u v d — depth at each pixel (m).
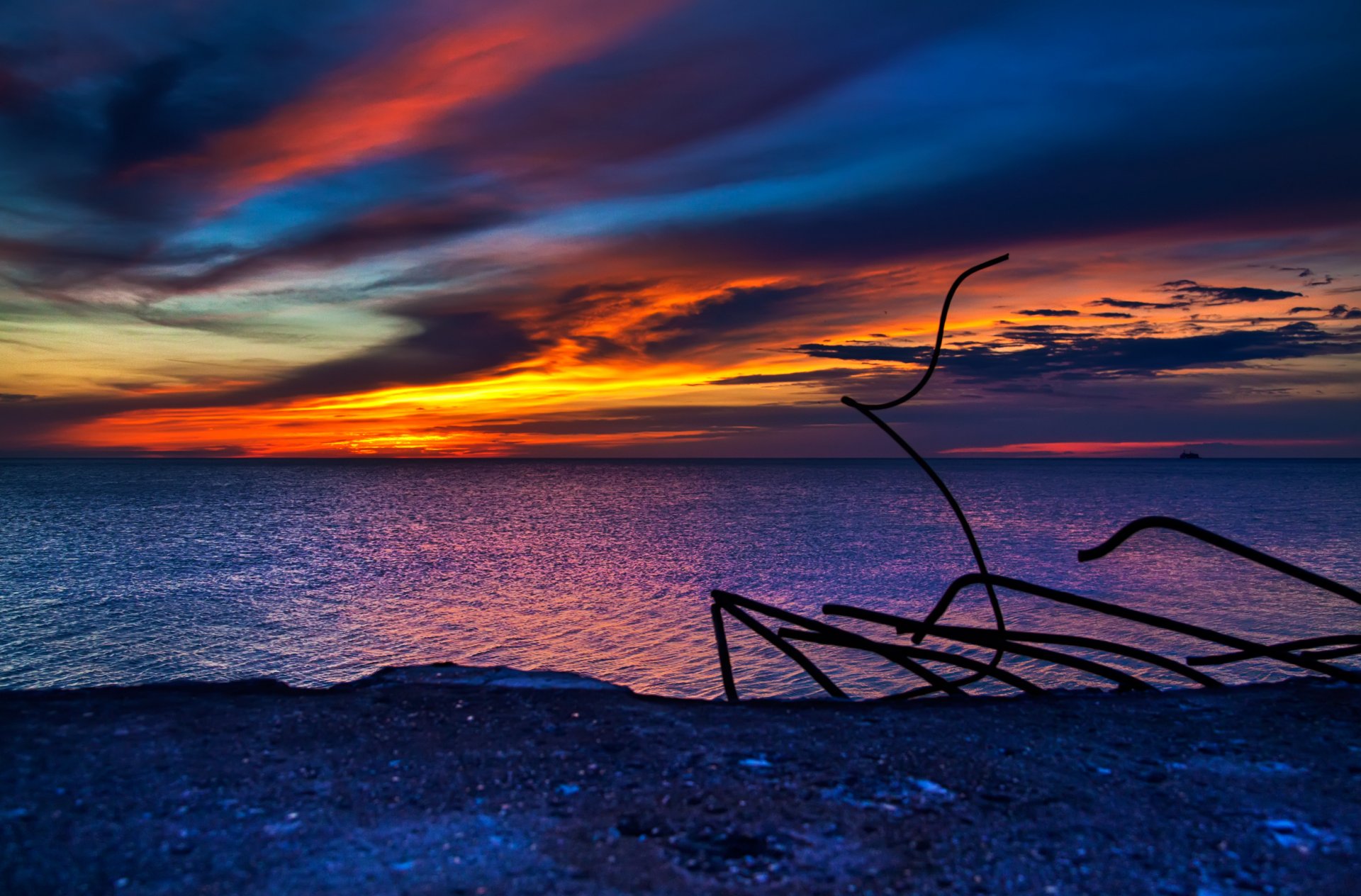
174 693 4.42
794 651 5.68
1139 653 5.38
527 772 3.38
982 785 3.30
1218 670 19.75
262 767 3.36
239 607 34.81
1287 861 2.65
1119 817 2.99
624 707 4.31
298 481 190.50
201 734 3.71
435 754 3.56
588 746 3.70
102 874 2.46
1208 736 3.92
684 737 3.87
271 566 47.69
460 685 4.71
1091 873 2.56
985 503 97.31
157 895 2.35
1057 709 4.38
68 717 3.90
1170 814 3.02
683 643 26.36
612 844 2.74
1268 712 4.28
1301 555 44.66
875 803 3.11
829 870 2.57
